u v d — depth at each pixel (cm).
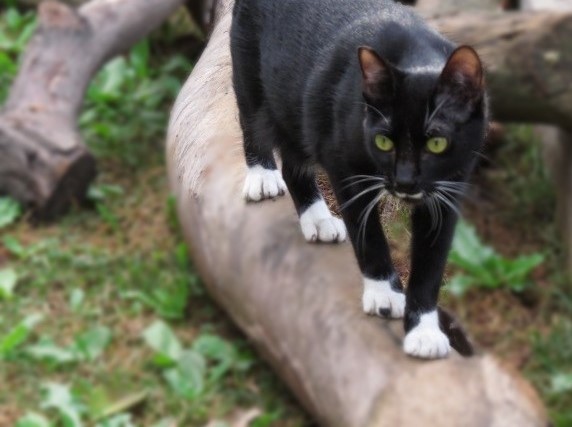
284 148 323
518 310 538
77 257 556
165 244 569
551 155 580
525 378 484
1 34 725
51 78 612
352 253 324
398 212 316
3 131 578
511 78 503
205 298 534
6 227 575
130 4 641
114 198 602
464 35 503
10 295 529
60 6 639
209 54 325
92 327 515
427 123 265
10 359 491
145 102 670
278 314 367
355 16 293
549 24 499
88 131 648
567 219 558
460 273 556
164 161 628
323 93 289
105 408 465
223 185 380
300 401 436
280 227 357
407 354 276
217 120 302
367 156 281
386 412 264
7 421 462
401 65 273
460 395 258
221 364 488
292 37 301
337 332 300
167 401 474
